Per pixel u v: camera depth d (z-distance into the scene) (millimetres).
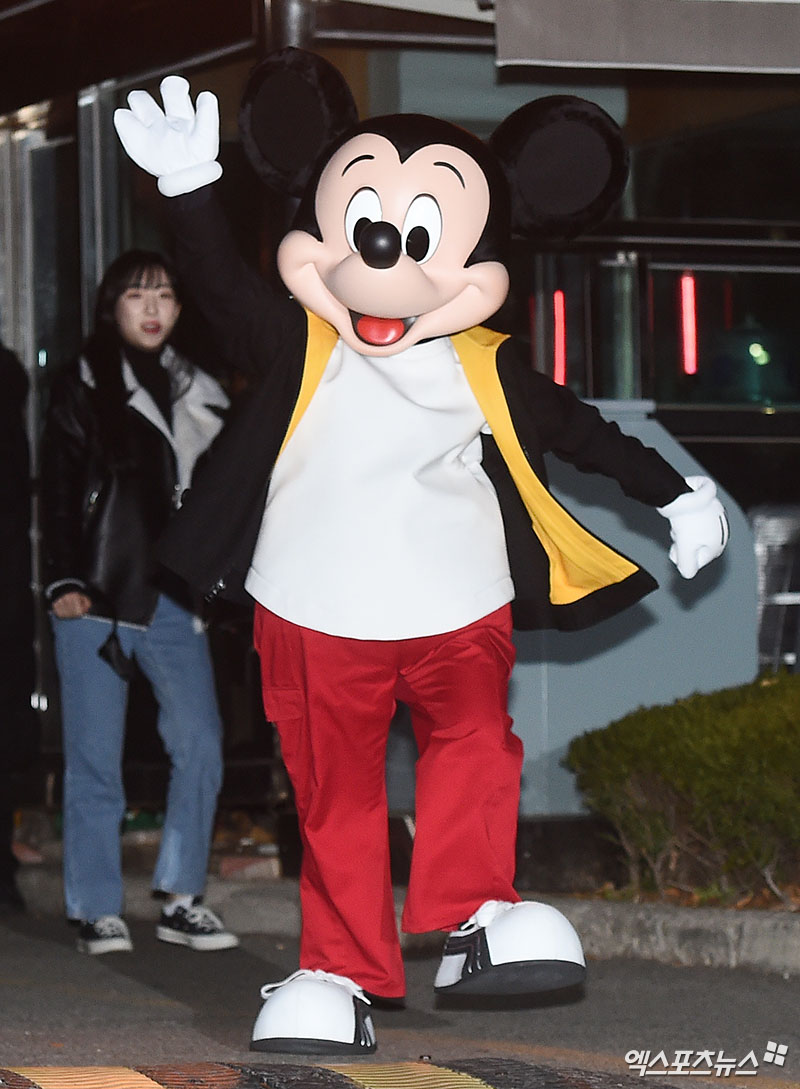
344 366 5035
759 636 10273
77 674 7465
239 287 4934
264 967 7219
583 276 9828
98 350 7566
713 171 9805
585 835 7918
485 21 8758
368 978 5121
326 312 4996
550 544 5203
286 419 4984
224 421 7742
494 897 5117
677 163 9750
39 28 9930
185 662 7500
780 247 9984
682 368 10039
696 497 5305
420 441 4969
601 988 6418
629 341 9891
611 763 7355
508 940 5000
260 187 8688
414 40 8672
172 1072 4633
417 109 8820
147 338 7539
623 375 9914
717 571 8227
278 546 4988
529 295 9805
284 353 5000
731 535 8266
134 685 9523
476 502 5062
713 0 7336
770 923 6570
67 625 7449
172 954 7527
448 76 8836
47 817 10086
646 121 9547
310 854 5098
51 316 10273
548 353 9812
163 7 9188
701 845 7312
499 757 5039
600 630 8109
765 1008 5977
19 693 8742
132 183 9820
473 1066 4773
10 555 8688
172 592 7434
